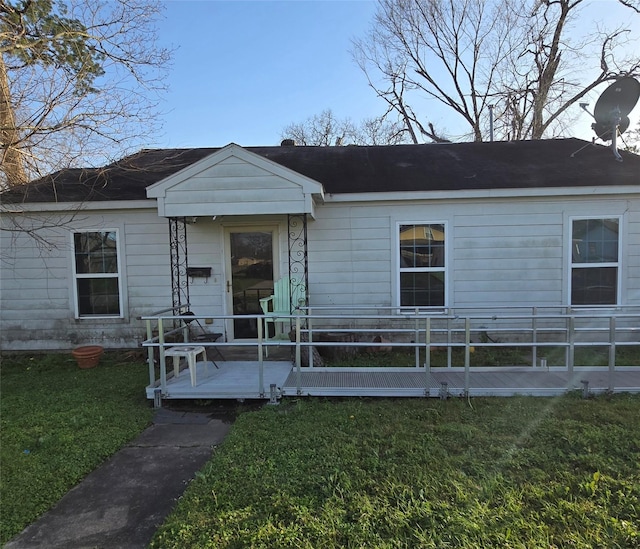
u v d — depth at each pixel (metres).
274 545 2.24
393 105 22.31
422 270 7.23
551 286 7.14
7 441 3.71
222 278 7.43
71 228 7.35
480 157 8.60
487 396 4.61
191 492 2.80
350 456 3.26
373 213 7.21
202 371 5.54
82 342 7.47
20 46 6.55
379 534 2.33
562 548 2.19
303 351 5.99
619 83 8.40
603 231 7.04
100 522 2.56
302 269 7.37
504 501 2.63
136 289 7.43
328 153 9.36
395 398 4.64
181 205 5.68
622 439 3.44
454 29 20.17
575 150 8.63
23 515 2.61
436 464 3.10
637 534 2.28
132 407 4.62
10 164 6.70
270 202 5.68
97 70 7.61
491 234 7.14
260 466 3.13
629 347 7.03
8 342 7.50
